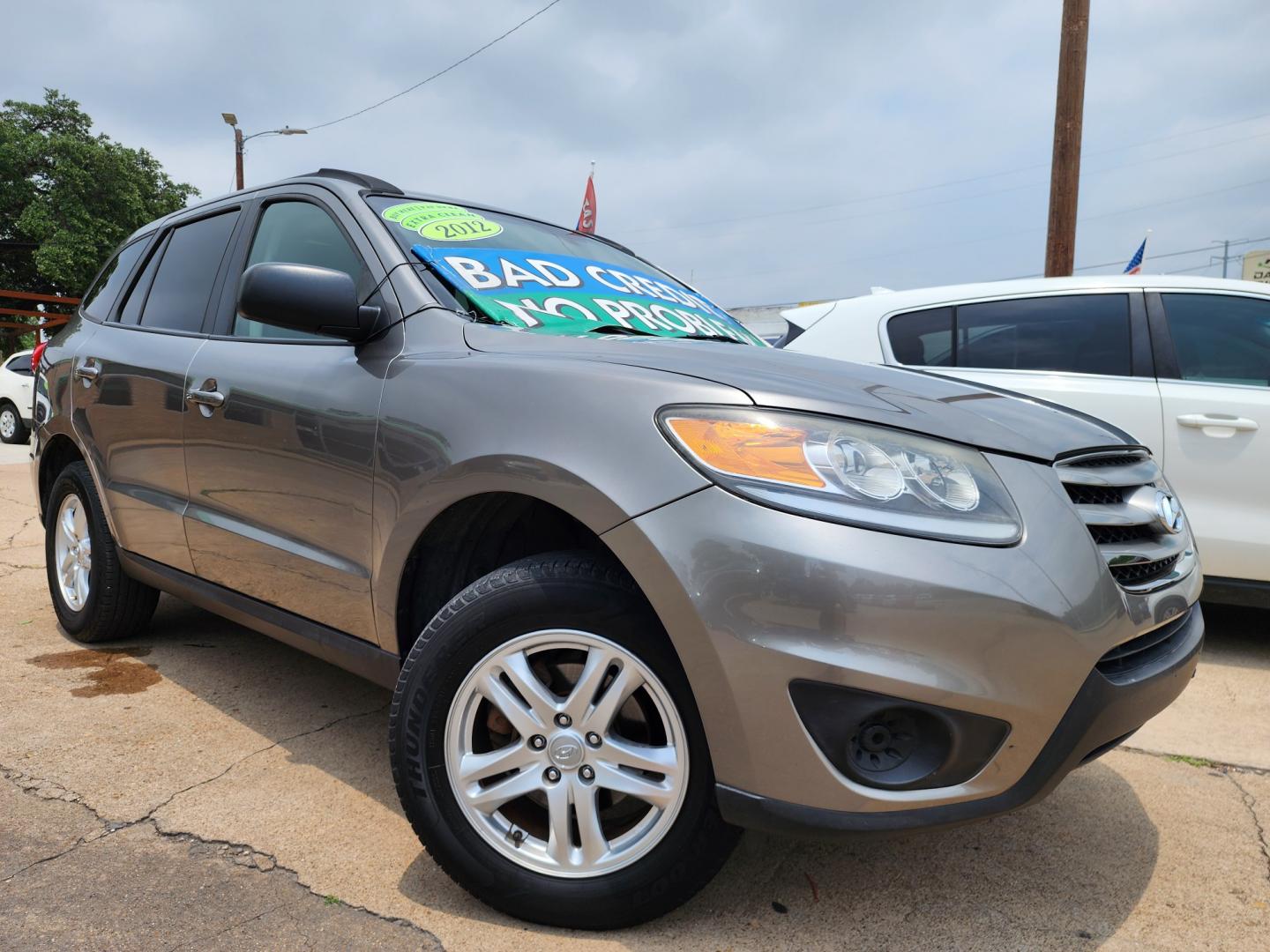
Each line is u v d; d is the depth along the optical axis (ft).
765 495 4.94
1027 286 13.70
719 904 6.00
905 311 14.38
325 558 7.09
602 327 7.43
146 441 9.30
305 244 8.36
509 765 5.67
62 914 5.65
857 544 4.81
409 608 6.58
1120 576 5.60
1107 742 5.32
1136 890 6.33
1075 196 27.96
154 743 8.30
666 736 5.32
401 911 5.83
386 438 6.43
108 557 10.43
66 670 10.20
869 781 4.87
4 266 109.40
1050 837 7.10
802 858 6.64
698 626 4.91
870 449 5.11
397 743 5.91
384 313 7.14
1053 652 4.92
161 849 6.48
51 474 12.05
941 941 5.66
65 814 6.91
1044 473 5.42
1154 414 12.10
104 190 105.50
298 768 7.88
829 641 4.75
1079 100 27.68
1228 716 9.85
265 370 7.80
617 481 5.18
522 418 5.69
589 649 5.46
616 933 5.65
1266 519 11.58
